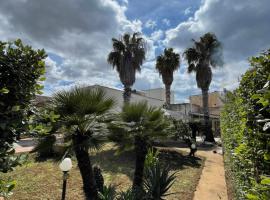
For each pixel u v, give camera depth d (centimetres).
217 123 2767
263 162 207
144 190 525
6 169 217
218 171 914
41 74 276
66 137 576
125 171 828
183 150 1370
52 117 281
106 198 489
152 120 754
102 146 620
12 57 246
